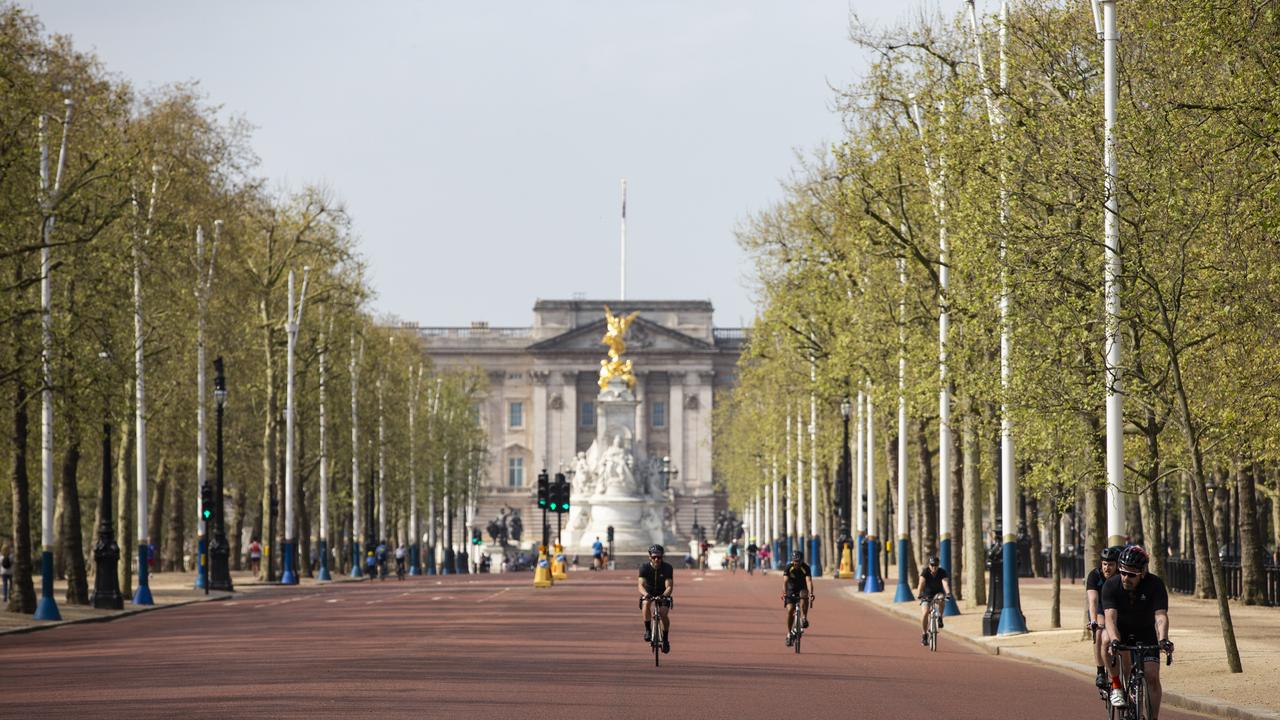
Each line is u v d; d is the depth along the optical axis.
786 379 170.50
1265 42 54.41
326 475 185.50
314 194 176.75
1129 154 63.44
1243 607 103.50
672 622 92.81
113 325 100.12
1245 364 66.12
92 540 185.62
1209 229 61.78
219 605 121.00
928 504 121.75
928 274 94.75
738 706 46.97
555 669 58.56
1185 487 125.62
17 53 95.50
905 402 101.00
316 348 184.25
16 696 49.84
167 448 159.75
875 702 49.03
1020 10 77.00
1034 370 70.31
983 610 100.25
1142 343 67.31
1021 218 69.88
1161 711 49.75
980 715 45.72
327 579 182.25
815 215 125.00
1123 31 70.12
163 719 42.38
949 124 78.25
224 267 146.38
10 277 98.50
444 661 61.81
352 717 42.66
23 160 88.81
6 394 100.31
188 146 138.62
